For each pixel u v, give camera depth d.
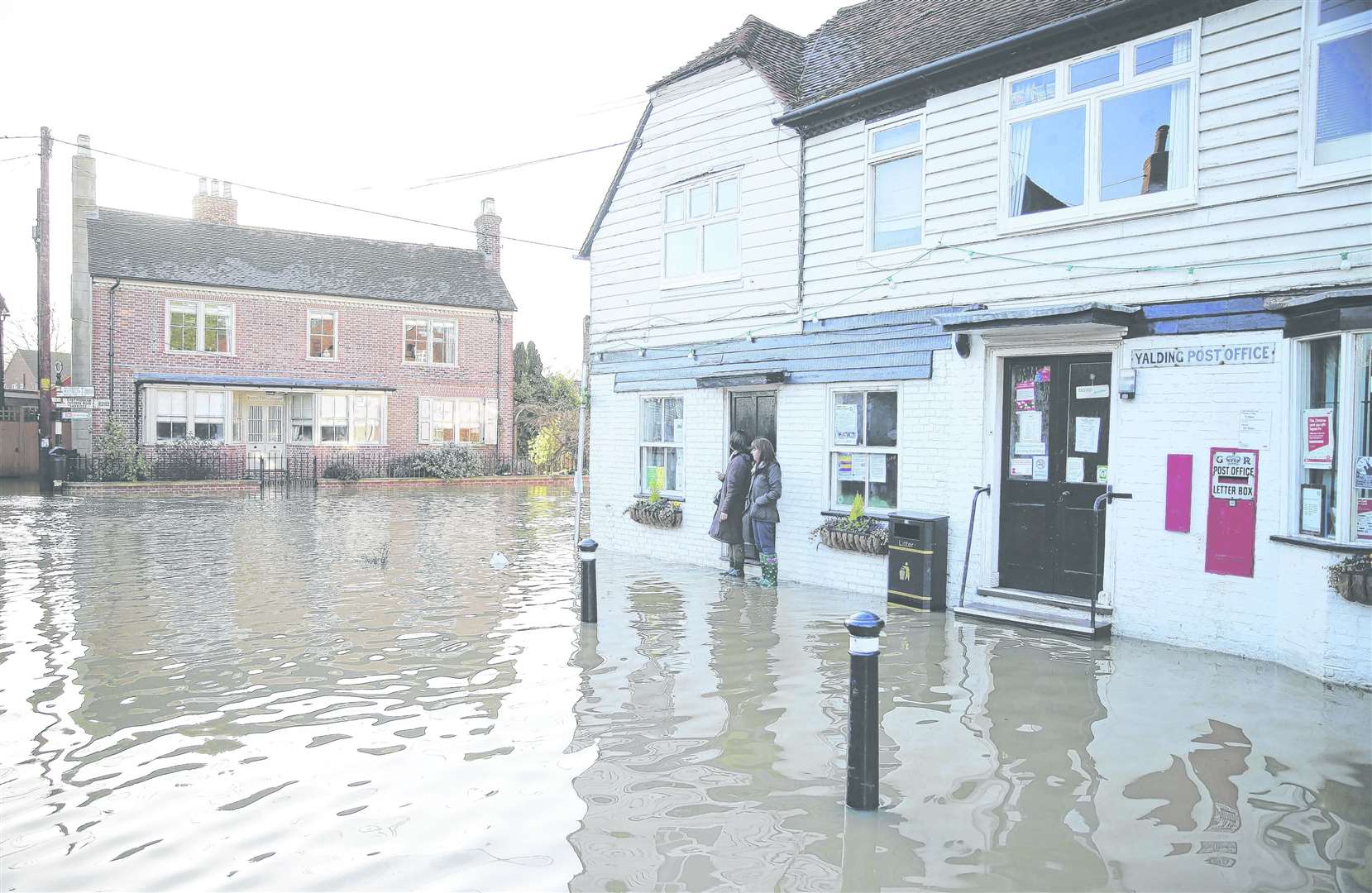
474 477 32.28
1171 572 7.88
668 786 4.93
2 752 5.49
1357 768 5.00
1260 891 3.74
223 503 22.70
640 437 14.01
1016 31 9.13
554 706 6.32
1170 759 5.17
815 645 8.02
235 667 7.35
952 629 8.47
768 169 11.85
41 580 11.33
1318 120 7.11
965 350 9.41
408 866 4.08
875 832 4.34
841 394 10.98
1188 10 7.81
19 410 32.41
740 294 12.24
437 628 8.76
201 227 31.81
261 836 4.39
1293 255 7.22
